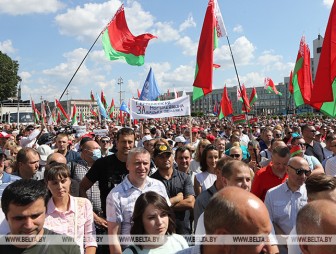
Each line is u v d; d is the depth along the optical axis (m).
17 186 2.38
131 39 10.54
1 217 2.82
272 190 4.07
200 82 8.90
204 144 6.61
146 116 10.83
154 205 2.97
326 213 1.85
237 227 1.55
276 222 3.95
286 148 4.41
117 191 3.76
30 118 37.00
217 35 9.05
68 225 3.57
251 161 6.81
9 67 60.31
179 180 4.88
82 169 5.58
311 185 3.12
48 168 3.67
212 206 1.65
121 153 4.62
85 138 6.04
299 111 66.00
